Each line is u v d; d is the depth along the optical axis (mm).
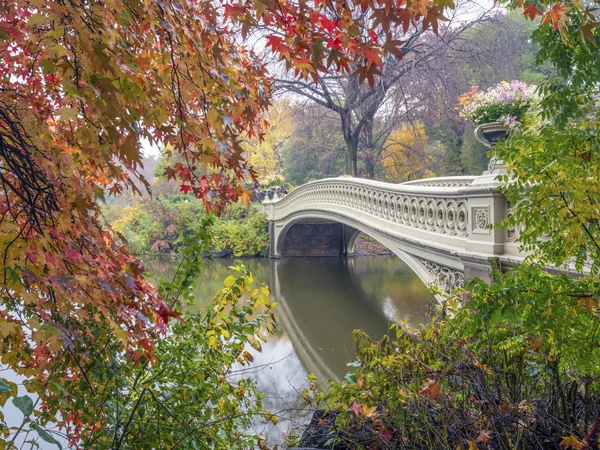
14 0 1258
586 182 2162
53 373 1792
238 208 24781
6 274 1286
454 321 2408
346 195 11898
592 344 2172
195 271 2680
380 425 2367
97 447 1919
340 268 19578
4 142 1418
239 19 1594
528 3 1666
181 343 2564
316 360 7906
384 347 2889
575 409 2357
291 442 2842
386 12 1333
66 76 1267
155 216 23484
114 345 2047
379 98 18391
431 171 28859
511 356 2533
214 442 2391
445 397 2355
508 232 4840
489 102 5102
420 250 7164
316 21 1486
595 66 2678
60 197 1547
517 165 2410
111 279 1743
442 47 16906
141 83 1661
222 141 1922
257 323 2775
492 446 2176
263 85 2467
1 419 1412
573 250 2336
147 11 1496
